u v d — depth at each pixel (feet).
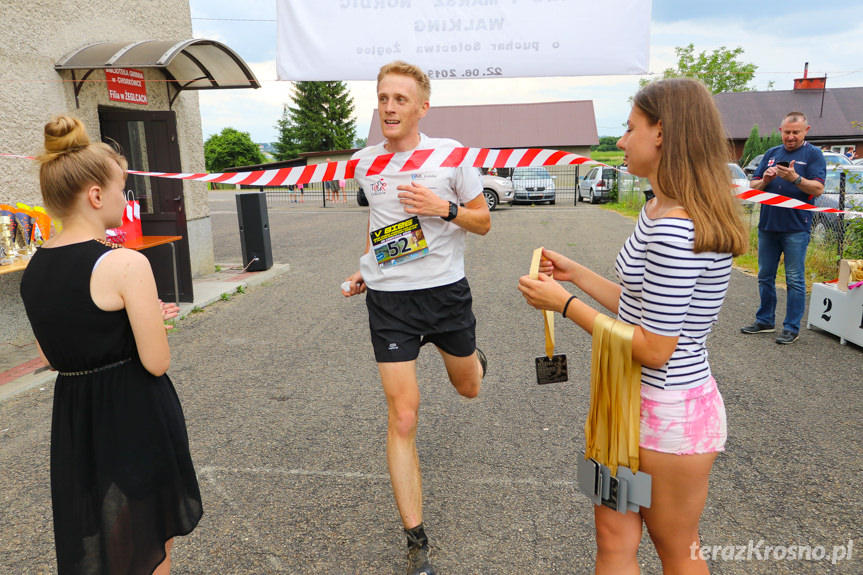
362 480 9.58
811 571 7.21
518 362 15.05
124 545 5.41
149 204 20.99
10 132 16.42
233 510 8.77
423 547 7.18
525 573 7.33
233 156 227.61
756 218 30.78
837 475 9.34
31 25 16.99
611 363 4.92
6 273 15.19
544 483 9.36
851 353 15.15
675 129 4.54
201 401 12.89
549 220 50.34
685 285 4.45
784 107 105.29
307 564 7.57
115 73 20.42
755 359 14.80
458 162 7.55
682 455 4.85
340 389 13.47
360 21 11.68
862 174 27.37
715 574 7.17
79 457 5.33
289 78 12.10
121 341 5.30
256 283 25.45
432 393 13.10
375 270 7.96
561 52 11.58
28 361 15.58
